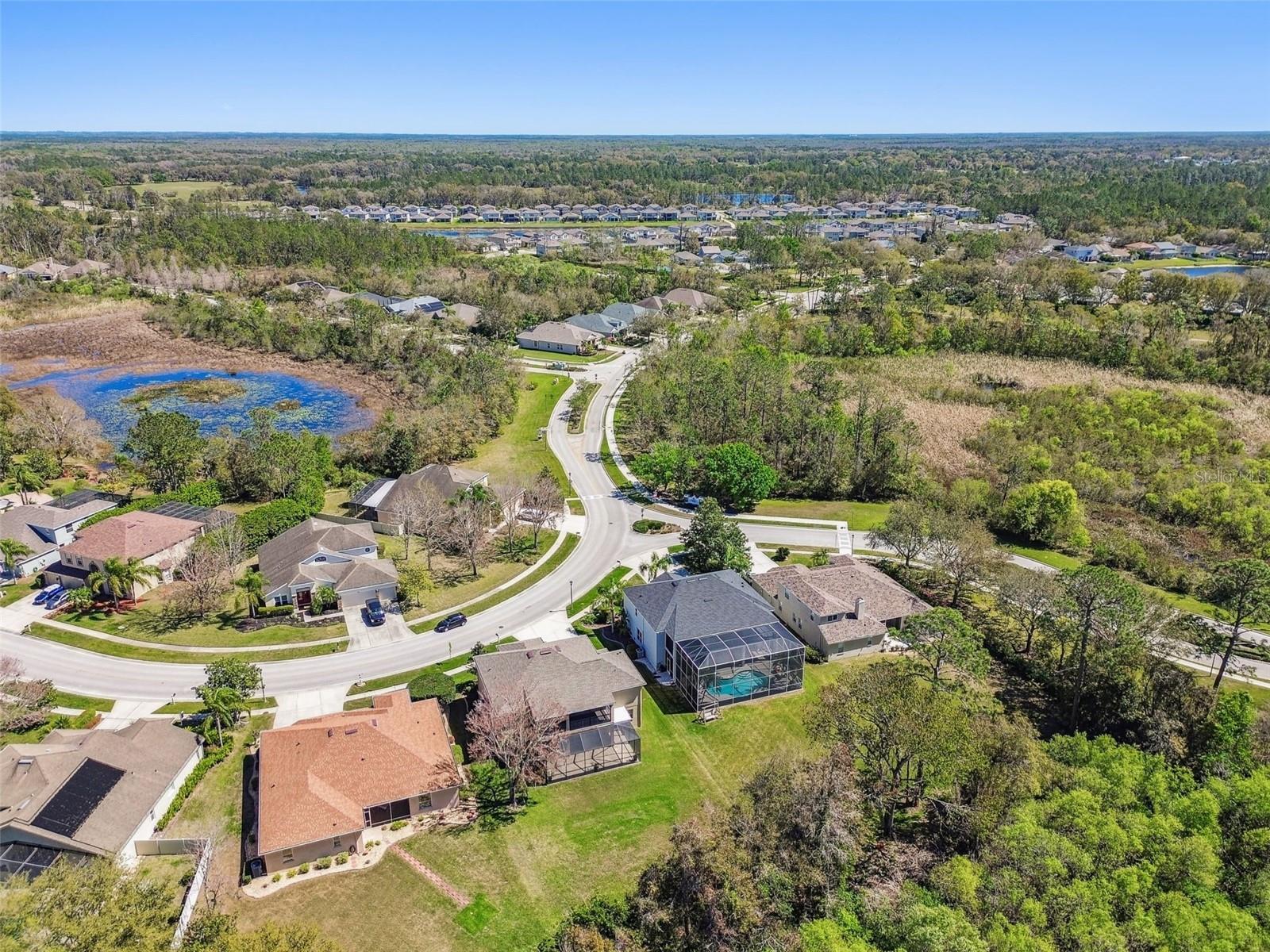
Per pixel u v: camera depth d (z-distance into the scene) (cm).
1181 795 4412
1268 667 6188
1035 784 4359
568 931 3678
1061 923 3594
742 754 5331
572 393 13038
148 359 15112
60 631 6475
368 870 4300
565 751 5050
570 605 7081
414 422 10394
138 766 4691
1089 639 5741
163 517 7794
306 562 7062
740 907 3628
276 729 4931
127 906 3412
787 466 10156
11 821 4066
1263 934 3534
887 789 4809
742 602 6281
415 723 5147
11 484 9106
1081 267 18562
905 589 7244
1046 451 10056
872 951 3416
